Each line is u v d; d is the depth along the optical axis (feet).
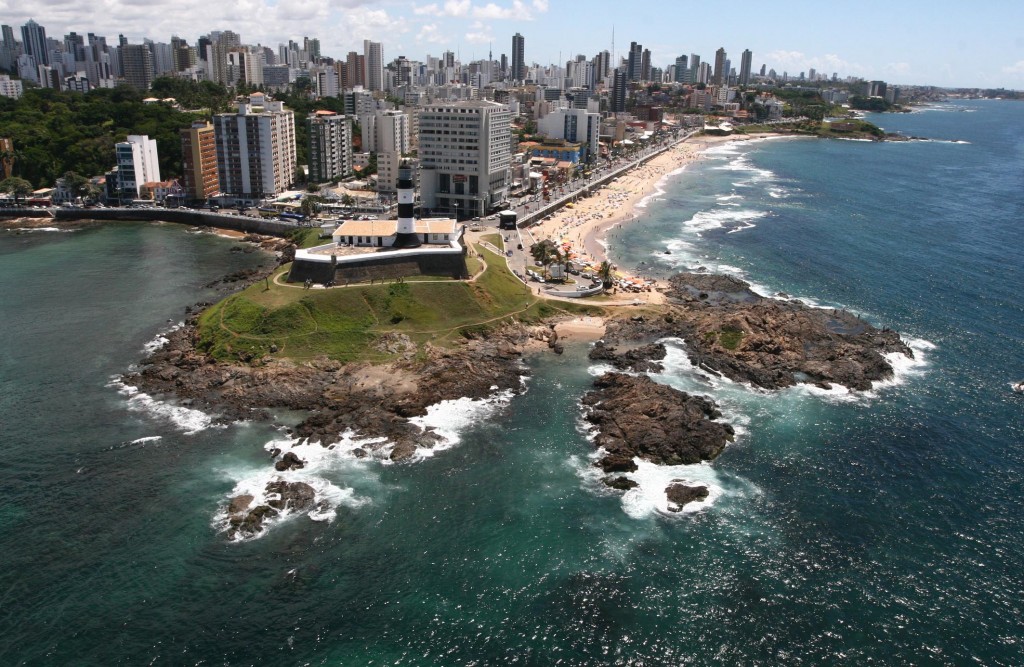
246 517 335.06
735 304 611.88
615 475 375.86
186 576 303.48
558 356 524.11
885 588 303.89
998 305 613.93
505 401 456.45
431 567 311.88
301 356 490.90
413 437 406.00
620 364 508.94
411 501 354.95
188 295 642.63
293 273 581.53
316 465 382.42
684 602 296.10
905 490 367.45
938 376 489.67
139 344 531.50
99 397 450.71
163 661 264.11
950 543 330.54
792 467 385.70
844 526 341.21
